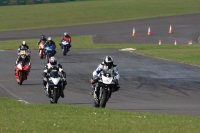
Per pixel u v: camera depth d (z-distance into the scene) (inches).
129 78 3009.4
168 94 2452.0
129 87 2667.3
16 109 1654.8
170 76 3090.6
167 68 3476.9
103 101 1831.9
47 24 7691.9
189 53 4338.1
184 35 6407.5
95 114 1524.4
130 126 1304.1
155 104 2145.7
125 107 2039.9
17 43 5718.5
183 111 1942.7
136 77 3053.6
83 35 6491.1
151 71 3326.8
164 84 2775.6
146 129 1270.9
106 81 1841.8
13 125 1291.8
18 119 1393.9
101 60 4055.1
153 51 4603.8
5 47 5310.0
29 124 1309.1
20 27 7475.4
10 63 3912.4
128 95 2411.4
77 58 4217.5
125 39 6097.4
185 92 2513.5
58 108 1672.0
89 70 3430.1
